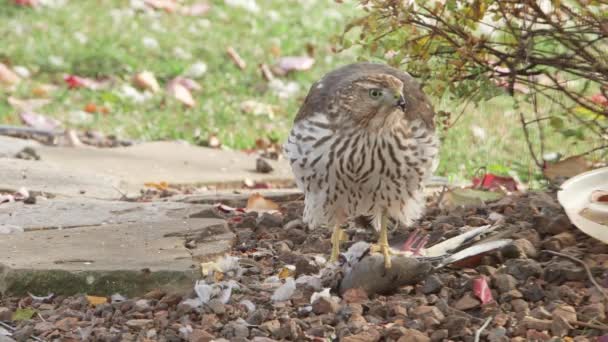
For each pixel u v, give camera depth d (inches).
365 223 442.0
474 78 451.5
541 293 344.8
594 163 517.7
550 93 689.0
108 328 341.4
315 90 387.5
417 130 374.0
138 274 362.9
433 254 387.2
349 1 1090.7
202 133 713.6
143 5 1048.8
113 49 898.1
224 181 589.6
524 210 435.5
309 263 381.1
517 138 687.1
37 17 983.0
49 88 807.7
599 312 328.8
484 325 322.7
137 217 453.4
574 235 397.7
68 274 364.5
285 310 345.7
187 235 415.8
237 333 328.2
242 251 417.1
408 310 336.5
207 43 949.8
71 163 601.0
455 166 633.6
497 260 378.6
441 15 439.5
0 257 383.6
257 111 776.3
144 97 801.6
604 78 442.6
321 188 384.2
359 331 323.3
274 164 644.1
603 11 434.9
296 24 1037.8
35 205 474.0
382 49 457.7
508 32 441.1
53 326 343.0
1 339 335.9
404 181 378.6
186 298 354.6
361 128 364.2
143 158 630.5
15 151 611.2
